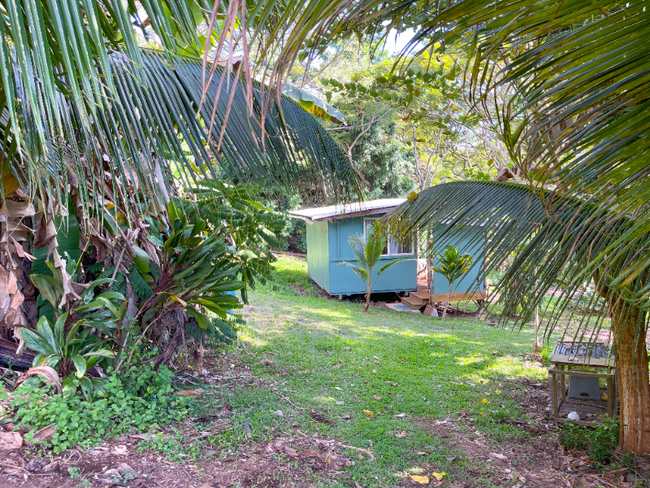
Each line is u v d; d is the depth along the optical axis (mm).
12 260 4000
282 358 6805
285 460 3719
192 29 1333
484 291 12305
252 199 5230
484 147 8445
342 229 13625
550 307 11438
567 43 979
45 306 4527
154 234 4809
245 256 5547
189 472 3342
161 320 5164
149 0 1229
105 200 4160
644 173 1143
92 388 3900
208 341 6559
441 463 3984
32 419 3406
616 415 5195
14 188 3160
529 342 8945
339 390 5660
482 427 4852
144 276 4672
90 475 3084
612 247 1367
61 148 1729
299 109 3107
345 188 3355
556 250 2627
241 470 3482
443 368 7000
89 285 4266
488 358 7629
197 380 5402
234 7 588
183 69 2373
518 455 4266
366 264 12453
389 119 11508
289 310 10883
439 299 12367
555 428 4938
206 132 2318
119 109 1900
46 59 982
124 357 4418
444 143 8852
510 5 896
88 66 1043
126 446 3561
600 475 3865
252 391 5230
